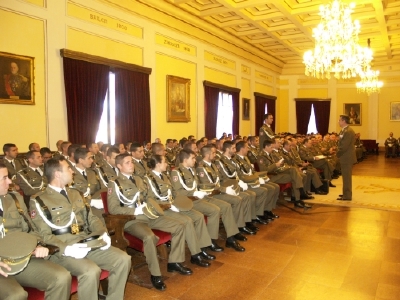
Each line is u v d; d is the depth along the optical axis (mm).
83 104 6586
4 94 5402
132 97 7754
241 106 12852
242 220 4656
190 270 3494
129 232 3355
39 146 5656
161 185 3912
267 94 15180
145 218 3555
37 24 5812
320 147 10359
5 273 2178
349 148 6664
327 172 8250
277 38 11688
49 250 2445
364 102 16469
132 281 3340
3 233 2496
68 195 2869
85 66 6613
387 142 15609
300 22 10031
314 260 3816
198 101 10180
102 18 6957
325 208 6180
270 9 9375
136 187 3584
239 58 12516
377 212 5875
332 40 7898
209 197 4445
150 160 4012
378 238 4531
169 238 3510
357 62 8797
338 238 4543
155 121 8508
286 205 6406
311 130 17031
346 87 16578
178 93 9266
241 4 8617
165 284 3270
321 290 3121
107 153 5230
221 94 11898
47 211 2684
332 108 16797
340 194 7402
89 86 6703
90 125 6750
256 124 14008
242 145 5570
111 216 3211
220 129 11938
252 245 4324
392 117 16141
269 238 4582
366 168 11938
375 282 3266
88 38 6676
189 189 4152
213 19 9961
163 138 8836
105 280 2998
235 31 11125
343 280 3316
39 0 5812
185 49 9531
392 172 10859
